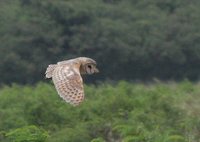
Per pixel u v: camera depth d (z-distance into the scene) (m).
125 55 85.94
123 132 31.36
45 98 35.84
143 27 89.44
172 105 37.66
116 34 86.88
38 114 34.03
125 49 85.94
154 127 33.00
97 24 87.38
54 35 84.69
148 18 92.94
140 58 86.62
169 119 35.44
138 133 31.17
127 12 92.62
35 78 82.38
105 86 47.38
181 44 88.94
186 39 89.06
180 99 42.16
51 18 86.38
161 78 88.12
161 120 34.34
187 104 41.22
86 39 85.81
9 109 34.84
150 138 29.95
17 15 86.44
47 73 14.06
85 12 87.38
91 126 32.56
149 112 36.28
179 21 91.62
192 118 34.81
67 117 34.12
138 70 87.06
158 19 92.19
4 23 84.69
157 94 40.75
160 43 87.88
